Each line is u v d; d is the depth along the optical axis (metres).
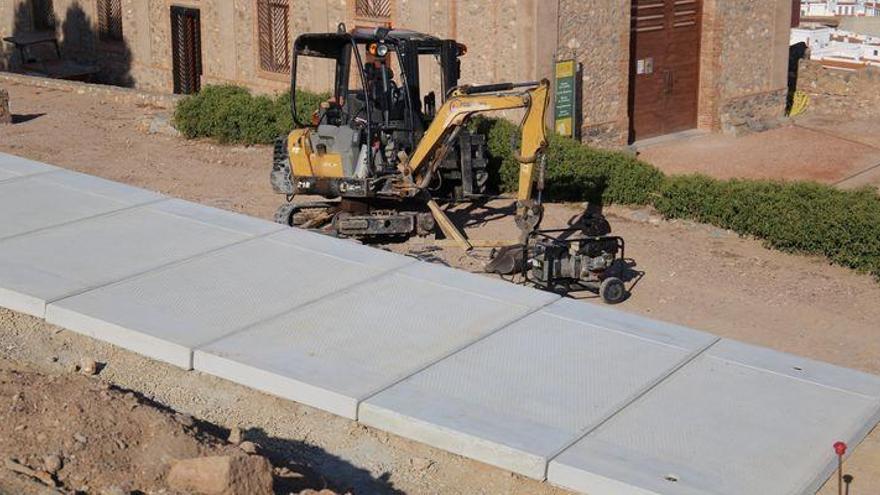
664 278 13.41
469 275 11.63
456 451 8.40
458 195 15.34
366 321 10.37
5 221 12.89
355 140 14.10
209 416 8.91
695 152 21.11
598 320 10.62
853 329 12.01
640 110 21.55
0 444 7.62
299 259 11.91
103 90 24.12
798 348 11.47
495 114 19.42
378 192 14.05
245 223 13.06
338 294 10.98
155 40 26.58
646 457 8.18
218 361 9.44
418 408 8.73
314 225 14.88
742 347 10.19
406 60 14.52
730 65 22.39
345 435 8.72
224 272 11.47
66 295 10.65
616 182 16.52
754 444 8.48
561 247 12.49
